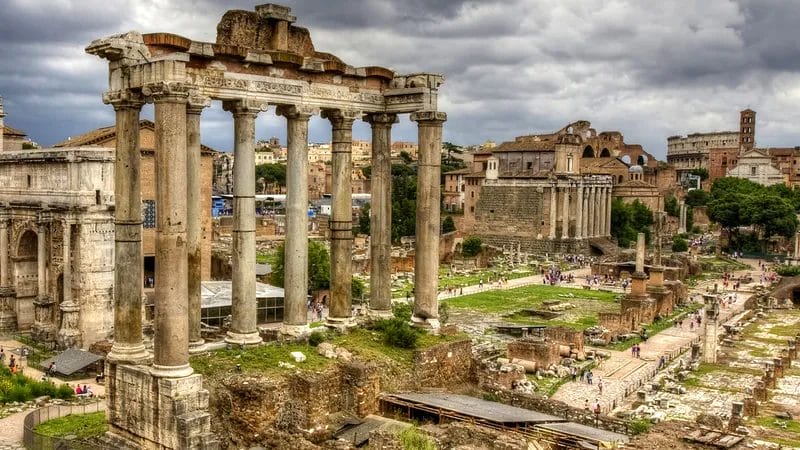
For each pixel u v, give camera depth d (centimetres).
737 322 10694
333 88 4316
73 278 7994
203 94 3728
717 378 7519
